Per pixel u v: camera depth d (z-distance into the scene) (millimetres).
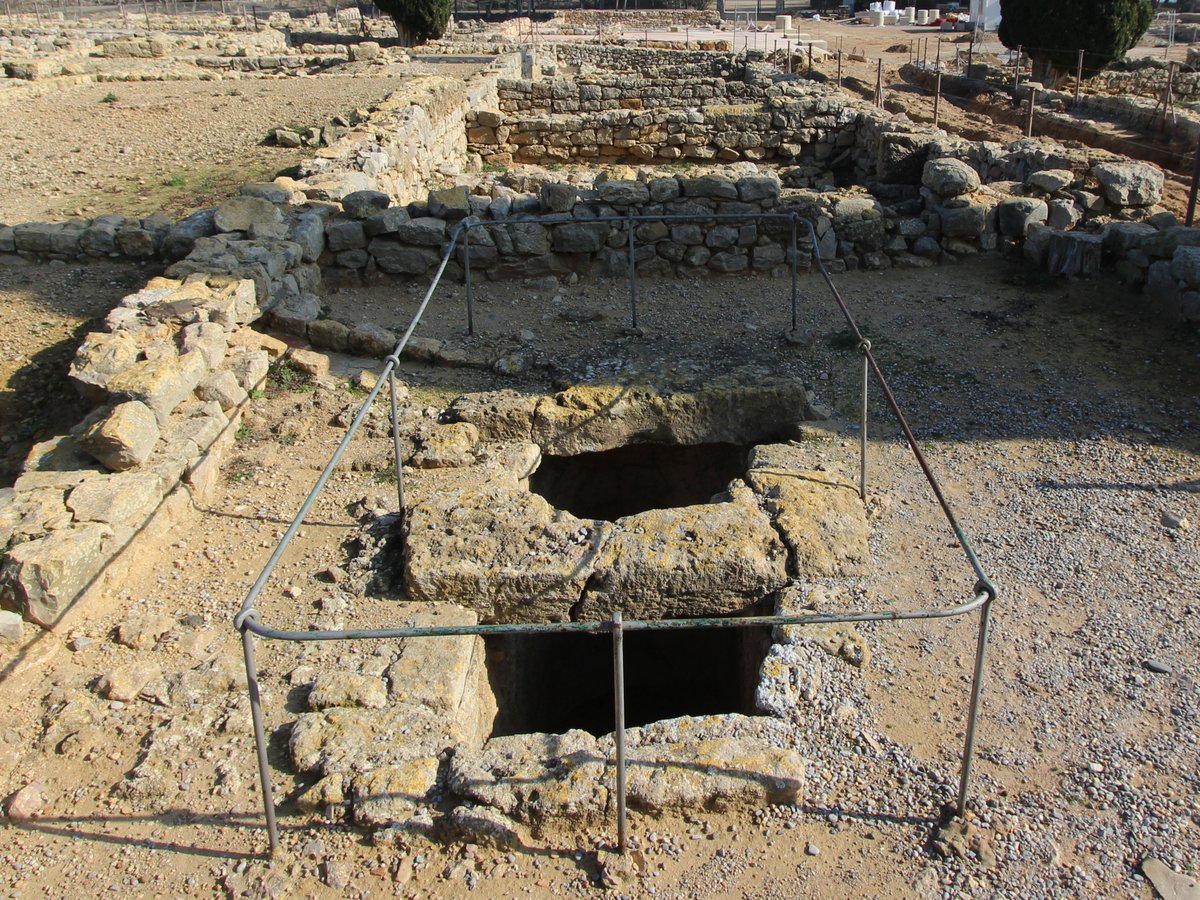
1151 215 10000
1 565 5121
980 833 4098
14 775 4449
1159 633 5203
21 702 4824
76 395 7594
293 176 11984
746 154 16438
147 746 4570
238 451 7055
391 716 4645
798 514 5988
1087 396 7633
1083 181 10656
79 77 21094
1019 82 21672
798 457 6871
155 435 6352
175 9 42781
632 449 8000
